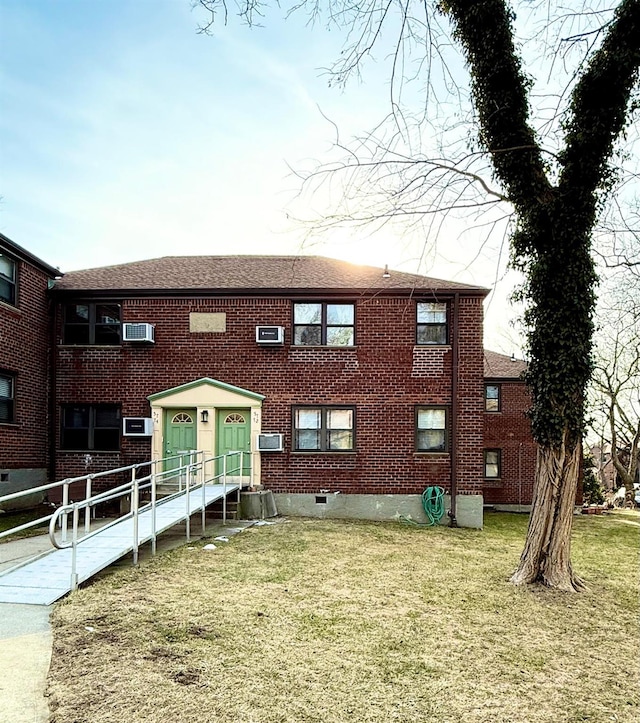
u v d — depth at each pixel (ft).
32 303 46.03
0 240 40.86
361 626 19.22
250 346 48.44
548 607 22.82
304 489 47.24
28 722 11.60
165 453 47.96
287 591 23.13
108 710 12.18
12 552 28.99
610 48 25.08
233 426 48.32
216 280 50.90
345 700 13.60
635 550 39.22
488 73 27.12
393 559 30.81
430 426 47.88
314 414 48.11
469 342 47.65
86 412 48.75
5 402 42.75
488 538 40.52
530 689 15.01
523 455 72.54
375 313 48.37
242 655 15.88
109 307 49.55
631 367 88.89
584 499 89.20
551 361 26.58
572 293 26.53
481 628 19.85
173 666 14.71
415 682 14.94
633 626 20.98
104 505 46.06
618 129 25.77
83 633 16.60
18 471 43.70
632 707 14.24
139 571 24.99
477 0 26.68
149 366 48.55
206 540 33.65
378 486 47.11
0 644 15.78
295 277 51.49
